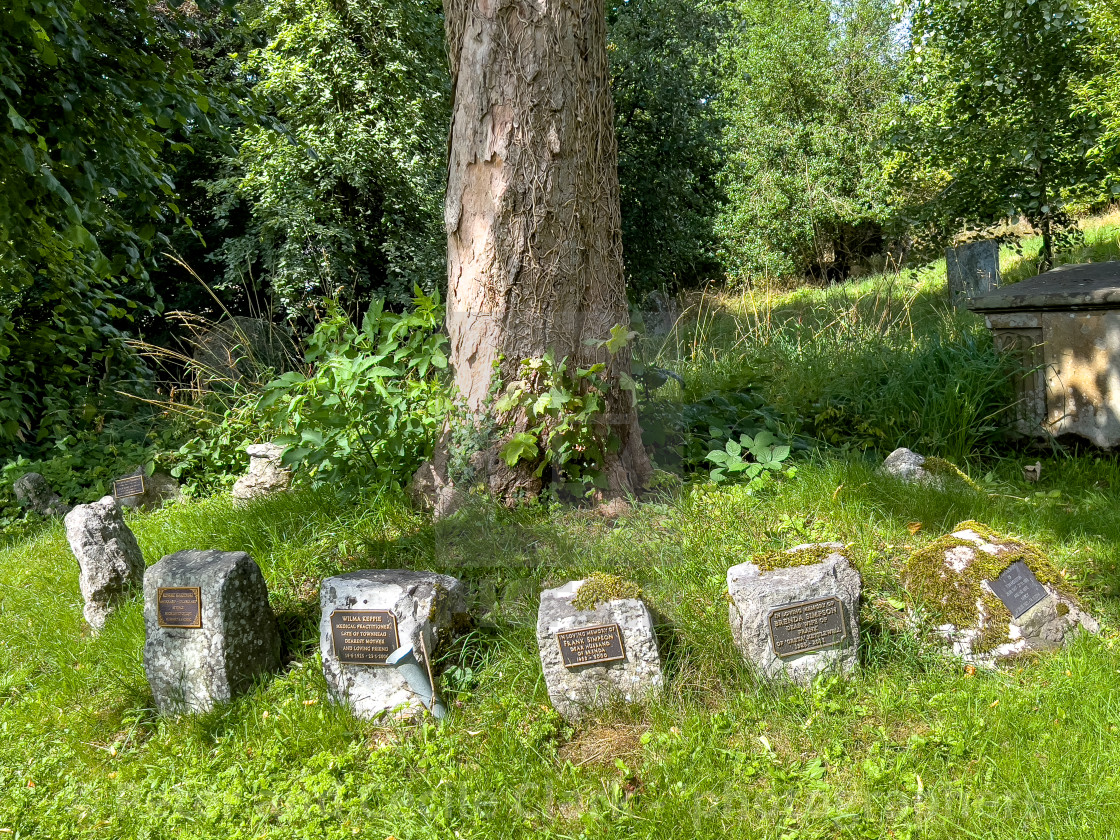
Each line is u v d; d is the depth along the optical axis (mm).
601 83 4098
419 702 3027
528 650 3188
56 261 6273
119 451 6895
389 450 4266
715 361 6891
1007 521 3842
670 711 2832
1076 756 2391
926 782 2451
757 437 4590
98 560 4055
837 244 21281
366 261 12602
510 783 2625
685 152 14797
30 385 7875
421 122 11188
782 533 3736
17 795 2918
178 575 3256
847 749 2627
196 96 6043
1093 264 5488
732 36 20047
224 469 6348
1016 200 9398
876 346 6406
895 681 2873
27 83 5375
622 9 14492
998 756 2459
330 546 4098
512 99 3854
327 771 2793
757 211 19797
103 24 5773
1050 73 9133
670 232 15414
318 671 3291
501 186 3820
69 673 3646
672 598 3250
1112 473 4500
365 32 11031
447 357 4047
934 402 5109
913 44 9898
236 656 3252
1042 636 2943
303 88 10555
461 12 4031
